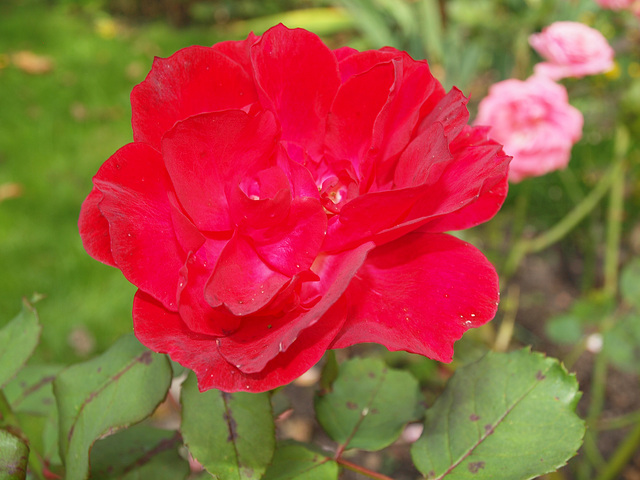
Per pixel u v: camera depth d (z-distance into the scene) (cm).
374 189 15
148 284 12
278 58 14
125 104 87
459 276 13
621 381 48
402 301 13
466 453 15
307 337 12
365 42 97
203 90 14
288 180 14
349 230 13
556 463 14
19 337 16
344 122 15
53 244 58
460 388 16
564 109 37
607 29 57
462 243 14
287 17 113
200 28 132
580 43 39
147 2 137
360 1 79
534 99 37
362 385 19
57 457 19
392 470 42
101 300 52
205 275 13
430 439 16
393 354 46
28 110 83
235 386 12
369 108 14
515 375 16
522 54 57
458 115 13
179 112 14
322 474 16
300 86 15
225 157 13
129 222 12
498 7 60
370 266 14
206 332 12
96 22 124
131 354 16
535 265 58
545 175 63
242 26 127
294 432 45
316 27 111
